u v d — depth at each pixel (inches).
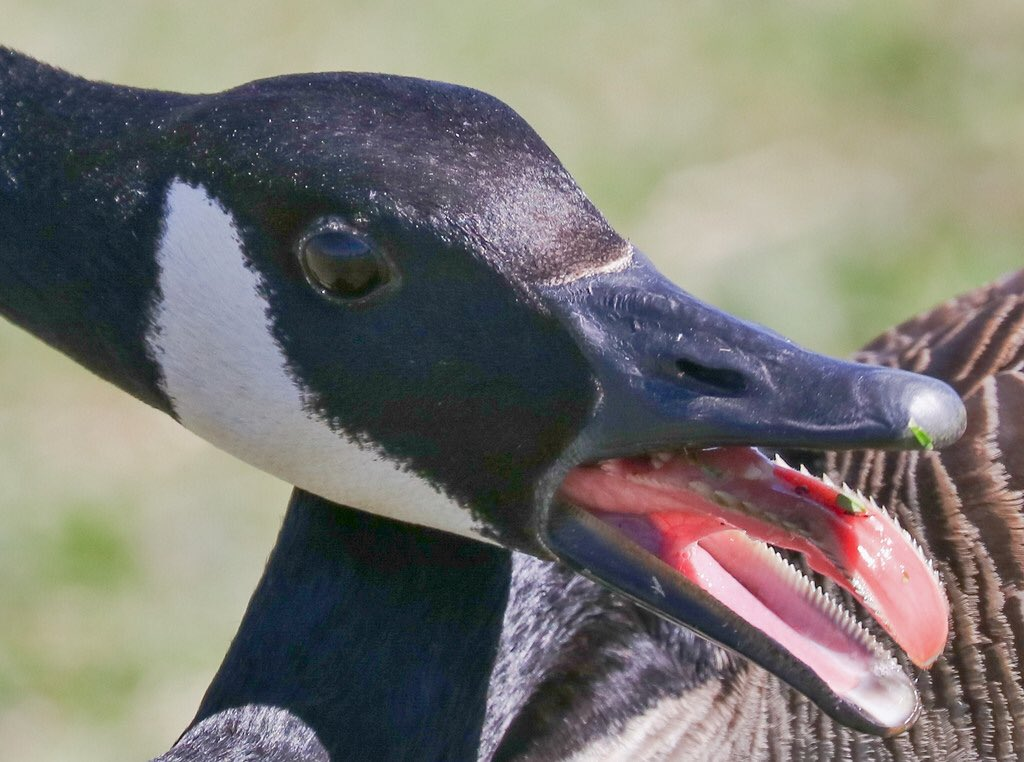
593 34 655.1
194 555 476.1
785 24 652.7
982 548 257.4
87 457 507.8
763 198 569.0
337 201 212.5
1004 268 529.0
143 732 435.2
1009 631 253.6
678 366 204.5
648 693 248.1
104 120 229.3
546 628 248.7
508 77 630.5
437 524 227.8
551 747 245.4
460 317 213.3
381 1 665.0
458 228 211.2
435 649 241.9
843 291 526.3
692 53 641.6
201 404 232.5
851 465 269.1
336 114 216.4
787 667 202.2
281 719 241.0
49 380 536.1
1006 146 585.6
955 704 251.9
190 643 454.3
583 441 211.3
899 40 632.4
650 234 553.0
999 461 265.4
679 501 211.0
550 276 211.8
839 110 609.9
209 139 220.1
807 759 250.8
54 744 434.9
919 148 589.0
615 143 598.5
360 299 216.4
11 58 236.7
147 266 226.5
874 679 201.3
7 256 234.4
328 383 221.8
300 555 245.6
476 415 216.8
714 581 212.1
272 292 220.4
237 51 639.1
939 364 287.0
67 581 472.4
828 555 203.9
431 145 214.1
